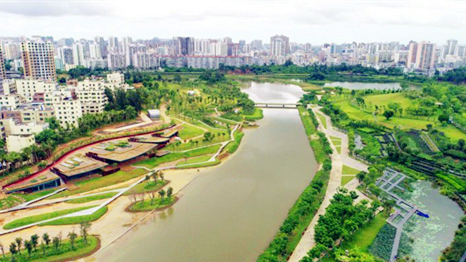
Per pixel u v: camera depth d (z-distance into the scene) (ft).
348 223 459.32
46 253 425.69
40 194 575.79
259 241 461.37
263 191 612.70
